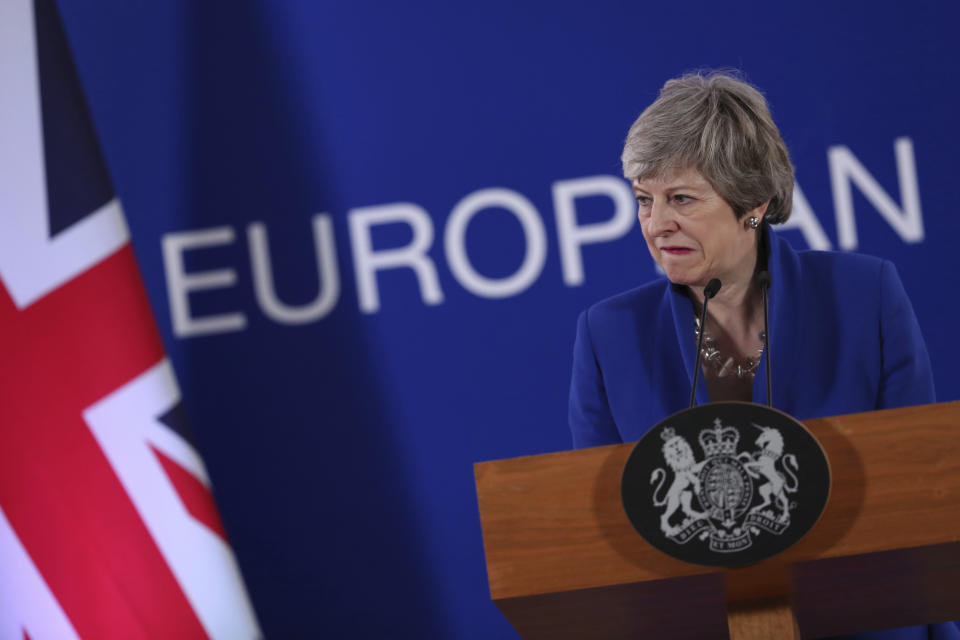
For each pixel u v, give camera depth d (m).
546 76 11.30
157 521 9.13
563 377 11.16
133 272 9.46
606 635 5.34
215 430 11.28
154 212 11.40
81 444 9.09
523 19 11.34
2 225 9.26
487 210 11.28
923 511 4.21
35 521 8.94
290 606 11.17
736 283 6.20
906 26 11.05
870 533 4.21
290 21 11.50
